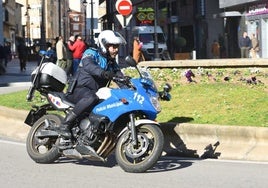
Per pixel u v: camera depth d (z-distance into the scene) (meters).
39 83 11.58
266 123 13.19
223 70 21.12
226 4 54.25
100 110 10.47
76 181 10.05
